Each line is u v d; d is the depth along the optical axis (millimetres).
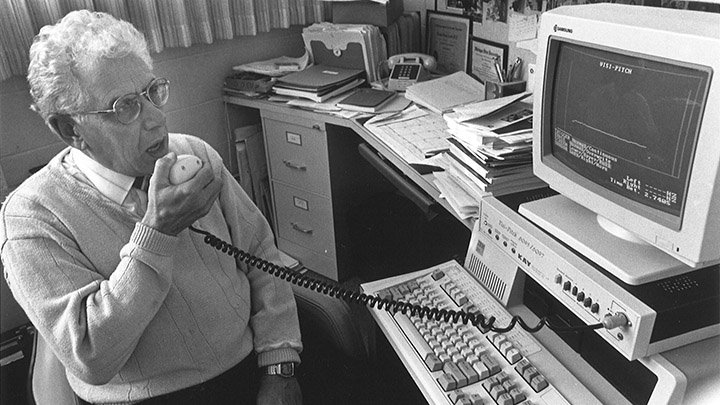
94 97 1025
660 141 838
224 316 1258
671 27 808
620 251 919
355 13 2277
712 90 732
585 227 1002
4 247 1081
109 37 1044
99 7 1961
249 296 1350
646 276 857
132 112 1065
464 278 1224
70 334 1032
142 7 2039
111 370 1072
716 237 797
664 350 850
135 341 1085
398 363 1439
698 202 783
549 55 1029
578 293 916
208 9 2234
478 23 2074
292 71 2305
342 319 1332
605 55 912
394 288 1225
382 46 2244
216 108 2467
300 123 2164
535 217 1059
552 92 1061
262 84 2242
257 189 2549
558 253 961
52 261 1077
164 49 2225
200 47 2328
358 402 1356
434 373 1011
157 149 1122
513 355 995
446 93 1948
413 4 2410
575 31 949
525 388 947
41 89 1034
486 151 1222
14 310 2061
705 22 831
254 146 2484
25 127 1949
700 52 740
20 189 1137
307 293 1387
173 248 1077
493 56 2018
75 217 1119
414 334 1097
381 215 2223
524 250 1049
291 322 1349
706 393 828
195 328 1219
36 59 1032
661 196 859
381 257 2215
